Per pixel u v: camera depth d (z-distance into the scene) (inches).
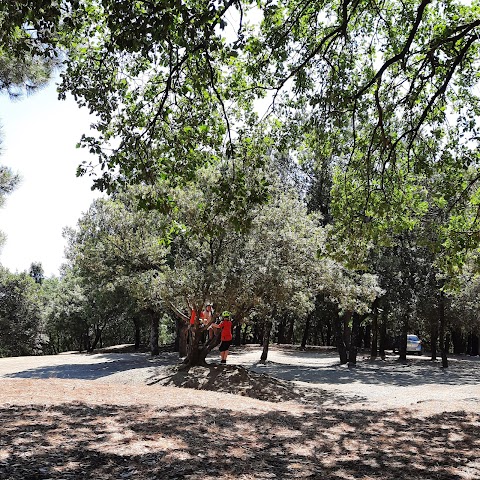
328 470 214.2
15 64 391.9
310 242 703.1
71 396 354.9
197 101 350.6
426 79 388.5
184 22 232.1
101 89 324.5
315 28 380.5
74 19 287.4
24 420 265.4
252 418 311.6
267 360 1137.4
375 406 403.2
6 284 1937.7
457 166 454.9
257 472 203.9
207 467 204.7
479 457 244.8
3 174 541.3
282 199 748.6
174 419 288.2
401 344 1220.5
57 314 2009.1
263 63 366.3
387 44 424.2
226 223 606.2
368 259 1137.4
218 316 718.5
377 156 465.1
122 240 941.8
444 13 402.3
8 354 1945.1
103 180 310.8
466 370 1019.3
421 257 1093.1
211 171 619.8
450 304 1051.9
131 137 312.5
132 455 213.8
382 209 446.3
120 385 435.8
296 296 727.1
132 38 230.8
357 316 1122.0
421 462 232.4
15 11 232.2
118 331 2314.2
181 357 1065.5
